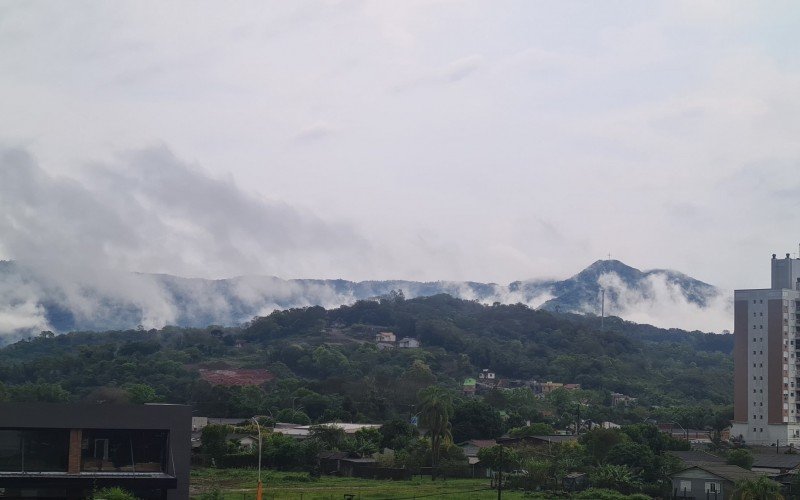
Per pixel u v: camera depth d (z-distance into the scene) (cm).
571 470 13525
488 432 18525
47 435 8762
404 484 13200
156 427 8969
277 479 13262
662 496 12694
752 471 13725
